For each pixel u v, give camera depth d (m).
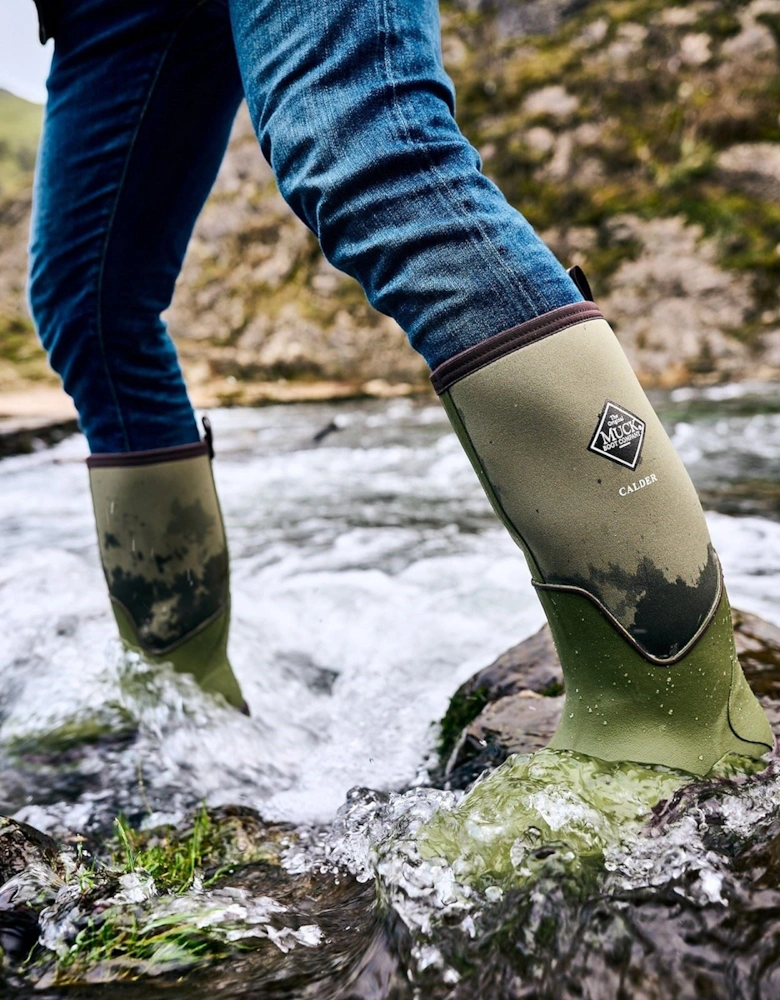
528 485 0.80
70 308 1.21
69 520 3.45
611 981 0.61
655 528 0.79
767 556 2.32
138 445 1.24
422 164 0.79
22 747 1.29
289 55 0.83
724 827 0.75
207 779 1.19
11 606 1.95
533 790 0.77
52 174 1.19
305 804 1.13
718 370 7.91
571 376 0.78
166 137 1.16
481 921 0.67
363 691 1.55
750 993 0.60
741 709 0.86
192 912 0.73
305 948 0.70
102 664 1.50
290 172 0.84
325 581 2.38
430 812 0.84
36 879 0.79
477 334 0.78
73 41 1.16
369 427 6.11
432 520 3.20
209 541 1.29
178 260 1.26
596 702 0.84
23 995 0.64
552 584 0.82
